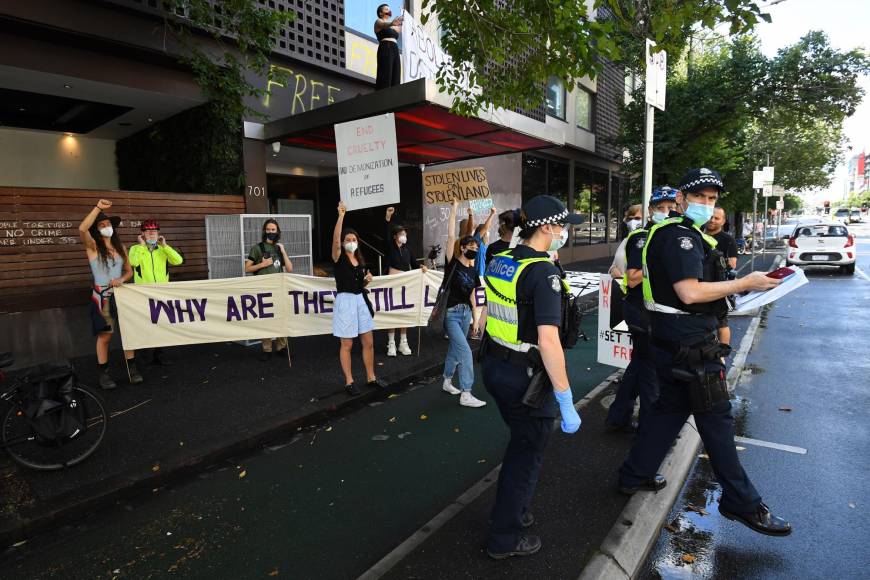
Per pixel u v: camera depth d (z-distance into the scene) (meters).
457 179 7.30
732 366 6.52
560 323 2.56
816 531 3.12
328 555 2.93
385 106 7.23
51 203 6.45
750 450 4.22
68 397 3.82
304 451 4.31
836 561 2.84
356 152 5.95
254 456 4.24
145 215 7.37
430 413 5.11
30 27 6.55
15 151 9.96
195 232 8.02
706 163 18.52
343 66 10.52
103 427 4.04
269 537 3.12
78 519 3.37
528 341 2.63
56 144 10.46
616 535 2.92
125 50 7.47
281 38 9.33
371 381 5.63
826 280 15.16
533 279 2.59
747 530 3.16
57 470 3.78
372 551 2.96
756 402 5.36
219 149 8.87
